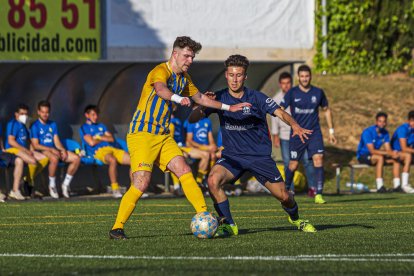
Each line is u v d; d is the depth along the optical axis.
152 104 24.56
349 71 68.69
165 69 24.48
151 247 22.77
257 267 19.02
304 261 20.00
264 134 26.09
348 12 67.56
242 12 50.50
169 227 29.59
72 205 42.09
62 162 48.25
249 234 26.38
